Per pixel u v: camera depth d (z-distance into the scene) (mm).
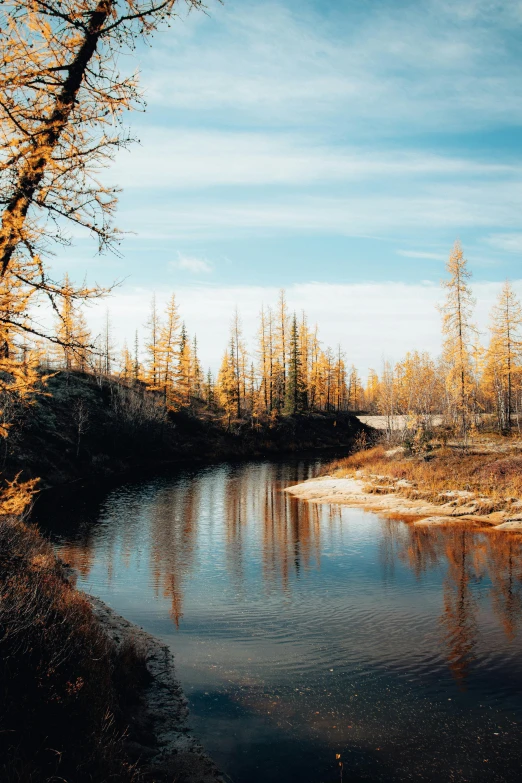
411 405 50844
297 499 28734
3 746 4730
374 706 7953
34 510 24984
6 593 6754
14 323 4125
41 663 6035
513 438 38875
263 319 68250
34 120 4234
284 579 14852
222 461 49562
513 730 7293
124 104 4438
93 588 14023
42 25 4004
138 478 37500
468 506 23641
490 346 50219
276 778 6234
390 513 24250
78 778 4918
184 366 60375
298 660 9602
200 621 11625
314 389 80000
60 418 41094
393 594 13453
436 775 6352
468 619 11609
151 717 7504
